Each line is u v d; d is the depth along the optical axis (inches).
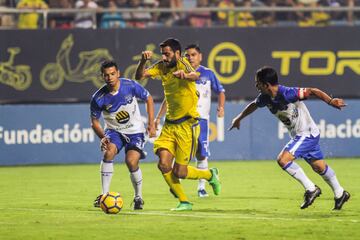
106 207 1155.3
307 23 2260.1
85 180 1738.4
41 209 1240.2
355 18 2269.9
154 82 2129.7
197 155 1421.0
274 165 2052.2
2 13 2155.5
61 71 2124.8
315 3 2331.4
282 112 1168.2
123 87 1232.2
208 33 2138.3
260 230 995.3
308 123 1170.0
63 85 2126.0
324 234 964.6
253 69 2155.5
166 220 1090.7
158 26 2199.8
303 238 939.3
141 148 1246.9
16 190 1546.5
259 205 1272.1
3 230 1012.5
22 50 2112.5
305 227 1018.1
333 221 1071.6
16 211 1213.1
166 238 944.9
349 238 939.3
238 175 1808.6
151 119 1256.2
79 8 2249.0
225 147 2191.2
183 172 1200.2
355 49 2177.7
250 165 2058.3
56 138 2153.1
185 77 1117.7
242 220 1085.1
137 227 1027.3
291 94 1146.0
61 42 2117.4
